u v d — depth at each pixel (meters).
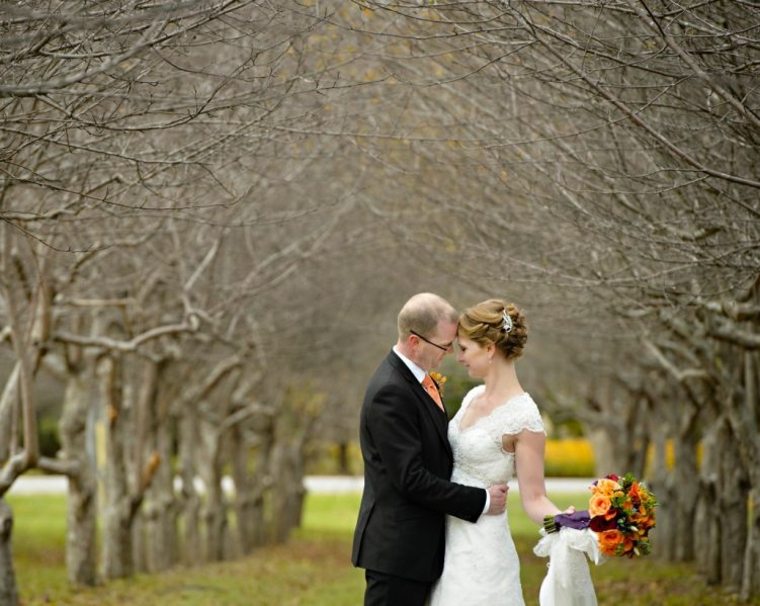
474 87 12.26
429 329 9.28
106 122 9.28
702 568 24.19
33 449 15.70
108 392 24.69
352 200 18.05
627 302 13.97
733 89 9.31
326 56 12.17
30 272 16.44
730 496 20.59
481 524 9.02
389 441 8.98
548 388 35.72
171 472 28.92
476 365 9.38
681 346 19.17
